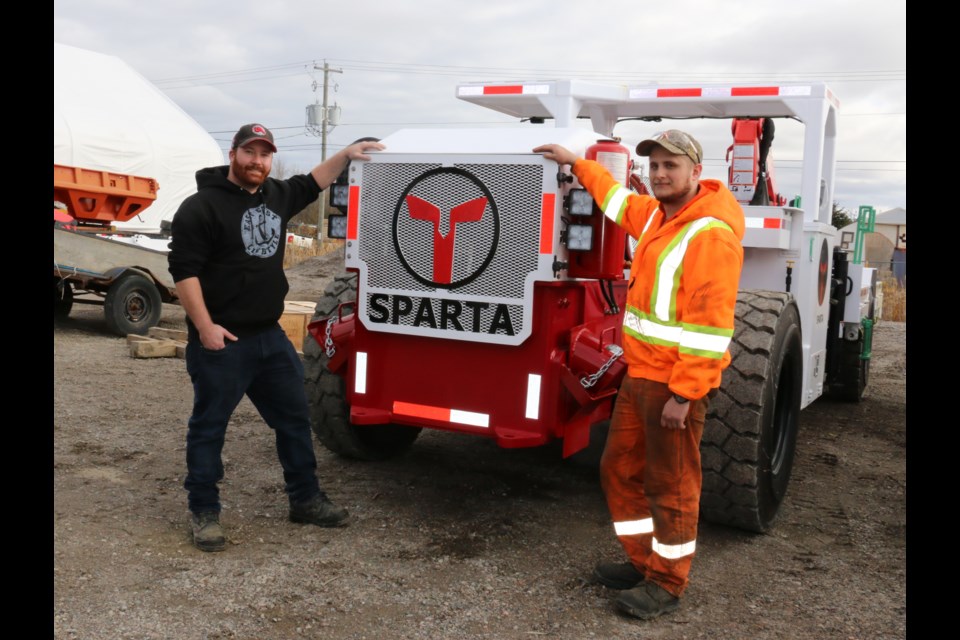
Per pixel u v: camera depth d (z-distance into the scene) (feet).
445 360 13.19
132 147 56.70
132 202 36.63
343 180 13.92
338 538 12.98
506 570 12.00
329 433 16.25
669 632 10.41
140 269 33.55
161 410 20.77
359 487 15.43
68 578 11.07
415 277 13.10
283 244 13.14
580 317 13.23
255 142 12.29
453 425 13.16
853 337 24.93
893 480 17.47
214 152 63.41
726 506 13.29
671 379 10.31
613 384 12.73
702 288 10.11
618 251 12.58
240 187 12.59
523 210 12.33
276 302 13.02
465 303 12.77
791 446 14.84
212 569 11.64
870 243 108.58
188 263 12.03
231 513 13.92
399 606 10.75
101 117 56.08
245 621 10.19
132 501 14.23
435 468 16.79
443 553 12.52
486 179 12.52
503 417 12.83
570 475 16.63
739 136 19.81
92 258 32.27
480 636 10.10
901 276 98.78
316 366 15.89
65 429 18.51
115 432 18.52
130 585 11.00
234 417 20.58
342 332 14.21
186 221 12.01
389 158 13.20
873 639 10.32
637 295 10.95
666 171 10.57
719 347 10.11
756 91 17.94
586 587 11.58
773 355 13.32
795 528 14.29
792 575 12.23
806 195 17.87
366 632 10.07
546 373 12.49
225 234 12.33
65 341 31.24
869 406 26.22
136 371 25.85
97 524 13.06
